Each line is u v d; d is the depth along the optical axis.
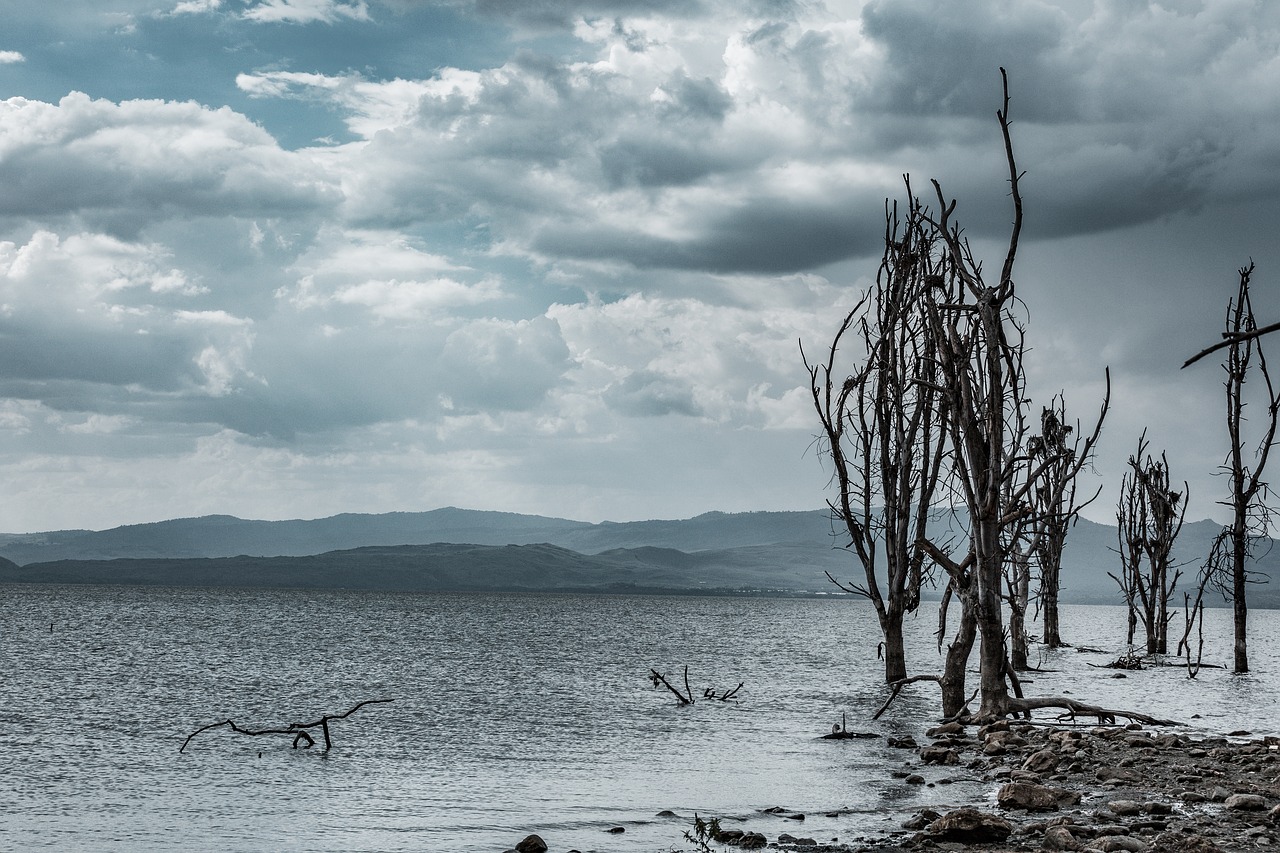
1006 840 15.74
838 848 15.70
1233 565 50.22
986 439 28.53
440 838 18.17
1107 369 29.84
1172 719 32.41
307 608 170.25
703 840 16.80
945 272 36.16
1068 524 46.56
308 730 34.03
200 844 18.09
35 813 20.84
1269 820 16.47
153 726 35.06
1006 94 27.44
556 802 21.50
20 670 55.31
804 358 40.81
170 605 171.38
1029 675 48.53
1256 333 8.26
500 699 43.41
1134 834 15.69
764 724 34.44
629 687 49.06
